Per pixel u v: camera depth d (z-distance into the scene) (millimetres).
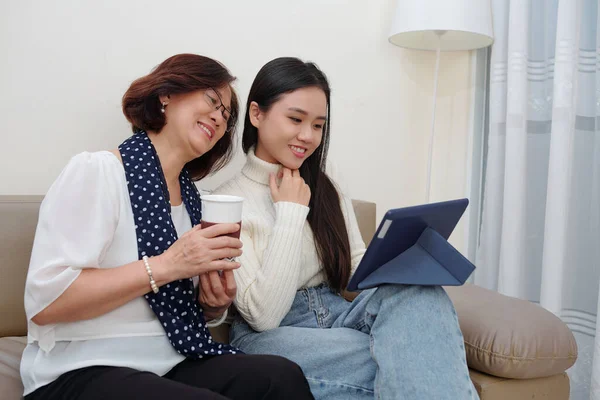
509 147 1933
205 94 1150
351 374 1188
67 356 984
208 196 1040
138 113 1154
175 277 1011
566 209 1796
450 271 1115
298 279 1387
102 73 1556
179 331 1057
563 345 1241
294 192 1351
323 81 1407
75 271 951
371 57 2047
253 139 1478
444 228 1228
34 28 1457
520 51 1890
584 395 1852
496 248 2057
